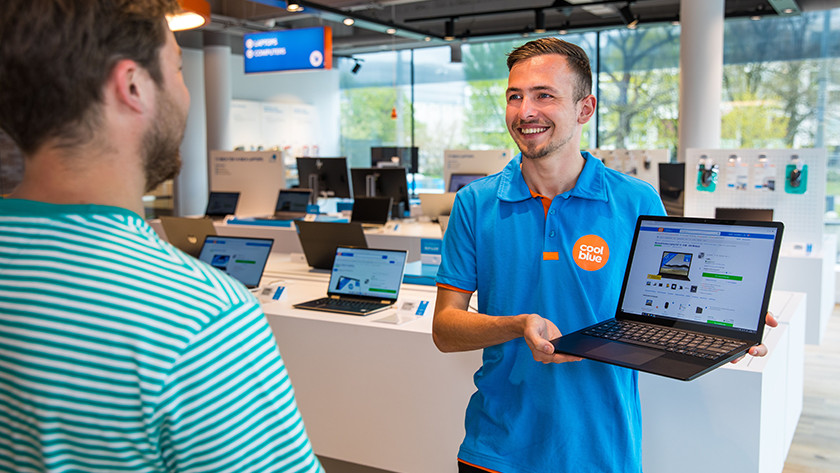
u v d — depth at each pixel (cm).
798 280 503
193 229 427
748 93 866
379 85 1257
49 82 62
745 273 133
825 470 331
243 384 64
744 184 530
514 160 154
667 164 573
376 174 697
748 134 873
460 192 156
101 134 65
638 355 119
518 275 145
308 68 748
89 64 62
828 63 818
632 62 984
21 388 62
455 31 1024
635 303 143
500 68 1123
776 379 251
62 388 61
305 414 300
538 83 135
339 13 732
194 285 64
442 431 270
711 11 666
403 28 844
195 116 1099
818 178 507
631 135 998
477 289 155
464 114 1168
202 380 62
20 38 61
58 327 61
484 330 132
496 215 148
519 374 142
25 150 66
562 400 138
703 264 138
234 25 942
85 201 65
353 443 289
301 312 304
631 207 146
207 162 1113
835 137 823
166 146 71
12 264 62
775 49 845
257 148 1163
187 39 1037
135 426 62
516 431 142
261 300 329
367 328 280
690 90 678
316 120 1284
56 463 63
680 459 228
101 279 61
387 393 279
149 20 66
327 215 712
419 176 1226
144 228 67
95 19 62
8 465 67
